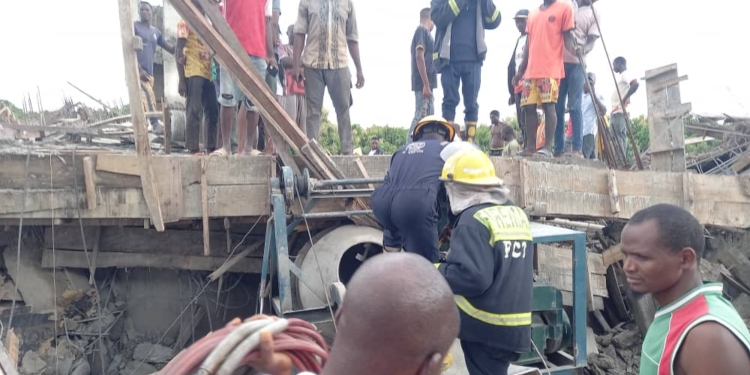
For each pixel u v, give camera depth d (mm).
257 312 5301
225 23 4848
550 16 6391
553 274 5844
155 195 4500
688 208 6246
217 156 4820
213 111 6152
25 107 7914
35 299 5199
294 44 6027
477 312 2961
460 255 2883
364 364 1010
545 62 6402
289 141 4898
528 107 6656
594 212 5914
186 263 5496
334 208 5105
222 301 5785
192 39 5723
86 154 4535
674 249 1801
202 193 4742
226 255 5566
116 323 5570
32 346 5121
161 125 8484
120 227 5391
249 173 4918
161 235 5465
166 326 5672
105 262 5348
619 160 7723
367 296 1027
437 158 3637
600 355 6219
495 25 6742
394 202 3637
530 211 5516
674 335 1748
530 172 5570
